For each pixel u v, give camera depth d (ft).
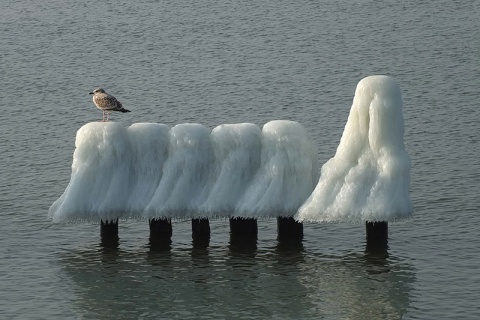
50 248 154.81
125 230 162.81
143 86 261.44
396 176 143.95
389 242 154.71
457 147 205.16
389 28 306.76
